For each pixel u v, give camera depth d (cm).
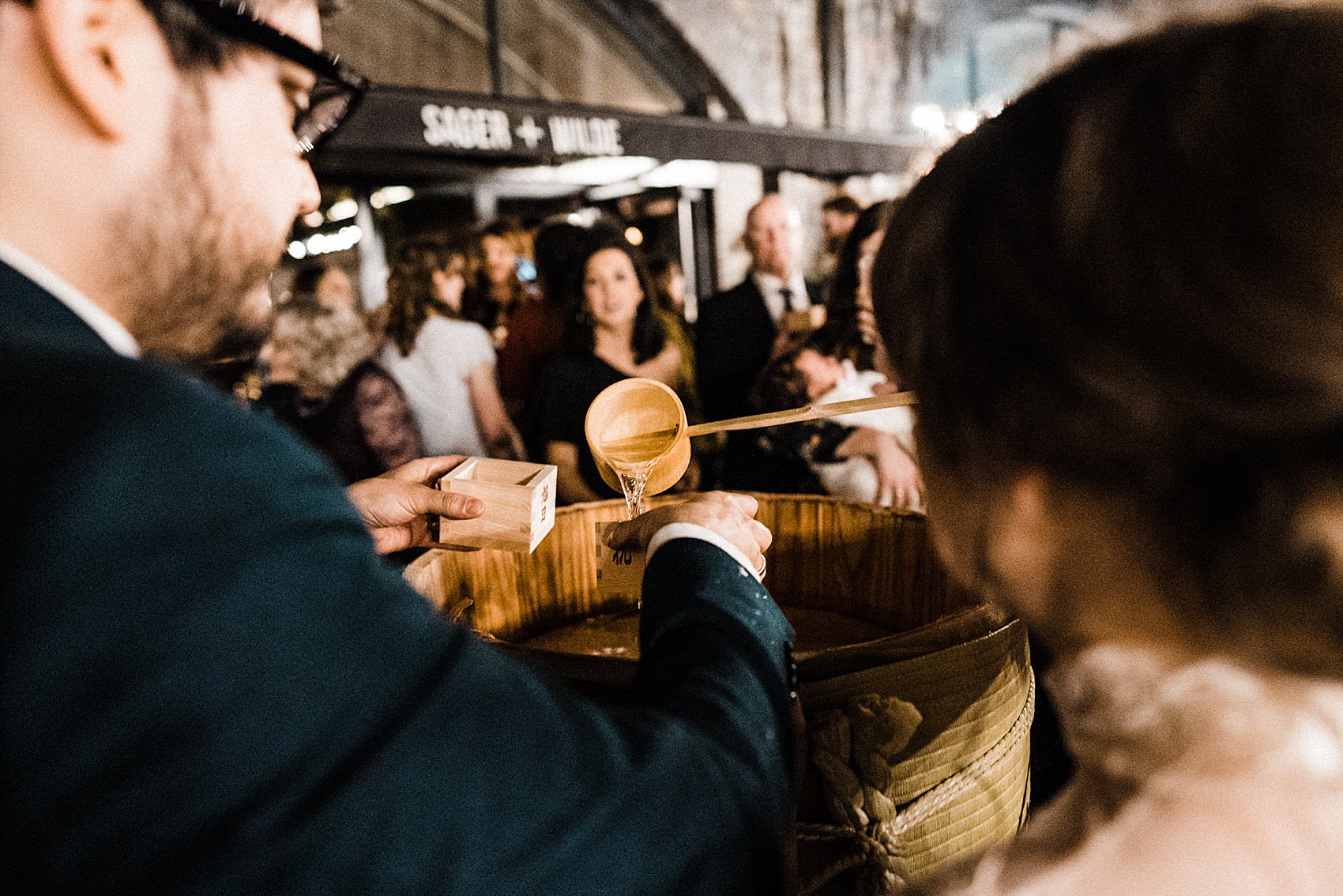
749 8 509
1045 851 34
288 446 40
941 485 40
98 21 40
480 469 105
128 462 34
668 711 49
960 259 34
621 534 78
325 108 57
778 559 145
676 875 41
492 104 302
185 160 44
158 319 47
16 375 36
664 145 354
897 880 75
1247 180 27
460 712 38
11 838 33
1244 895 30
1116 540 33
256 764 34
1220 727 32
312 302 286
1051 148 32
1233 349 27
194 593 34
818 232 543
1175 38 32
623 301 228
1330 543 28
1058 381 31
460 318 252
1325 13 29
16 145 40
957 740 78
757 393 200
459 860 36
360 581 39
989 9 604
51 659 32
